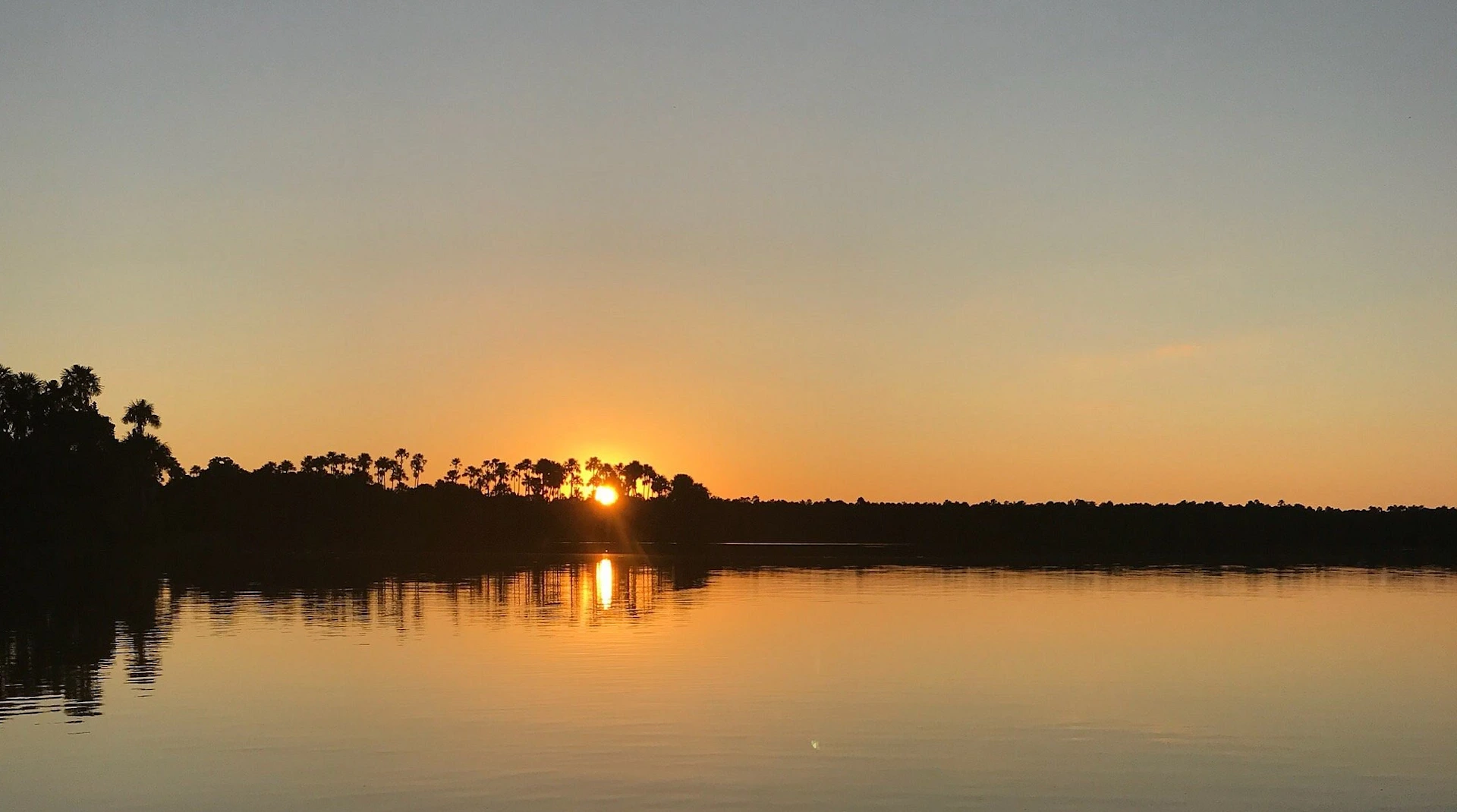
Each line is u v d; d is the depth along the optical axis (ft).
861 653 120.06
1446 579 268.62
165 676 103.76
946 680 102.83
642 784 66.64
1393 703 93.66
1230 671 110.01
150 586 223.71
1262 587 236.02
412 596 200.44
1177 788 66.85
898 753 74.43
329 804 62.85
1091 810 62.34
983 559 389.39
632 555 409.08
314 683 100.01
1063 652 122.31
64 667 109.40
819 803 63.05
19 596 197.36
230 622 151.94
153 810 62.08
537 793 64.59
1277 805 63.72
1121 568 315.17
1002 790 66.03
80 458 315.58
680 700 92.17
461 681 101.04
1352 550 485.56
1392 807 63.46
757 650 122.11
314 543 474.90
